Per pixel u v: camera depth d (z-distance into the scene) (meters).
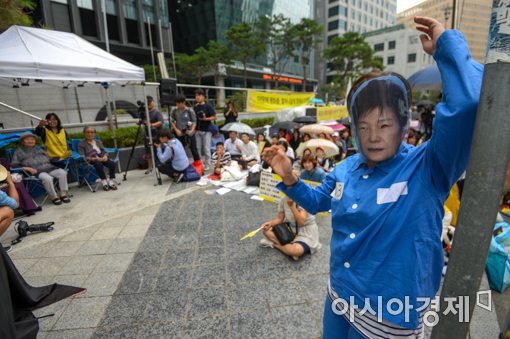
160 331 2.06
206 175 6.45
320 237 3.47
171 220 4.00
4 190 2.60
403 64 50.91
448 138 0.80
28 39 4.31
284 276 2.65
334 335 1.22
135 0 29.16
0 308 1.55
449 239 2.68
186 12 37.91
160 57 7.34
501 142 0.68
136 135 6.58
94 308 2.30
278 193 4.61
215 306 2.29
